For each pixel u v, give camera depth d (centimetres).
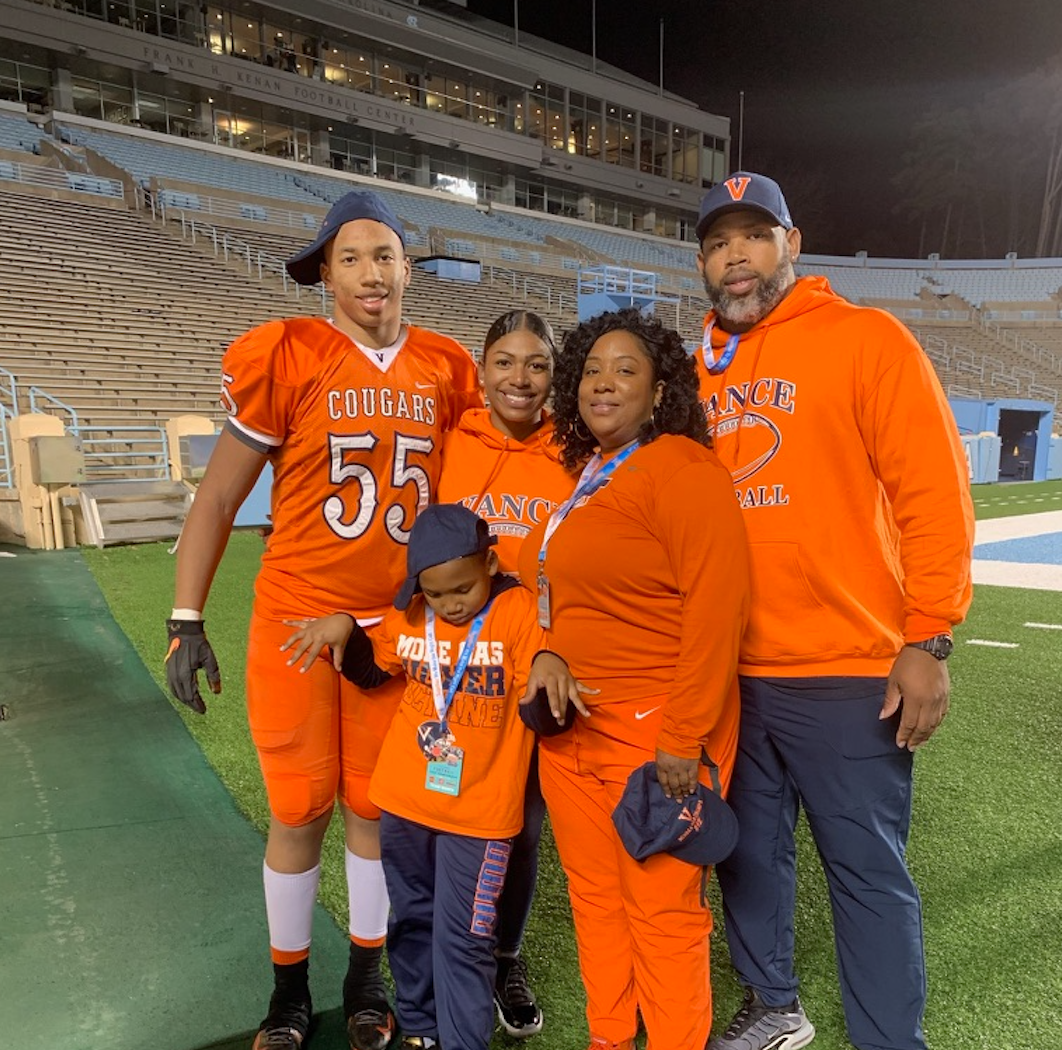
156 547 916
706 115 3925
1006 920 254
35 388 1104
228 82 2566
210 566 197
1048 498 1781
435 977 189
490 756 185
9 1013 218
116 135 2391
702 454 174
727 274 196
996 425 2312
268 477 1005
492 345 211
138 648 552
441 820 186
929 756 380
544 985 230
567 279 2938
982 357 3228
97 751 392
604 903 191
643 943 179
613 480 178
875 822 191
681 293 3158
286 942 207
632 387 180
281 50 2736
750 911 209
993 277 3841
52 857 299
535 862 220
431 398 212
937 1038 204
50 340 1383
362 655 196
